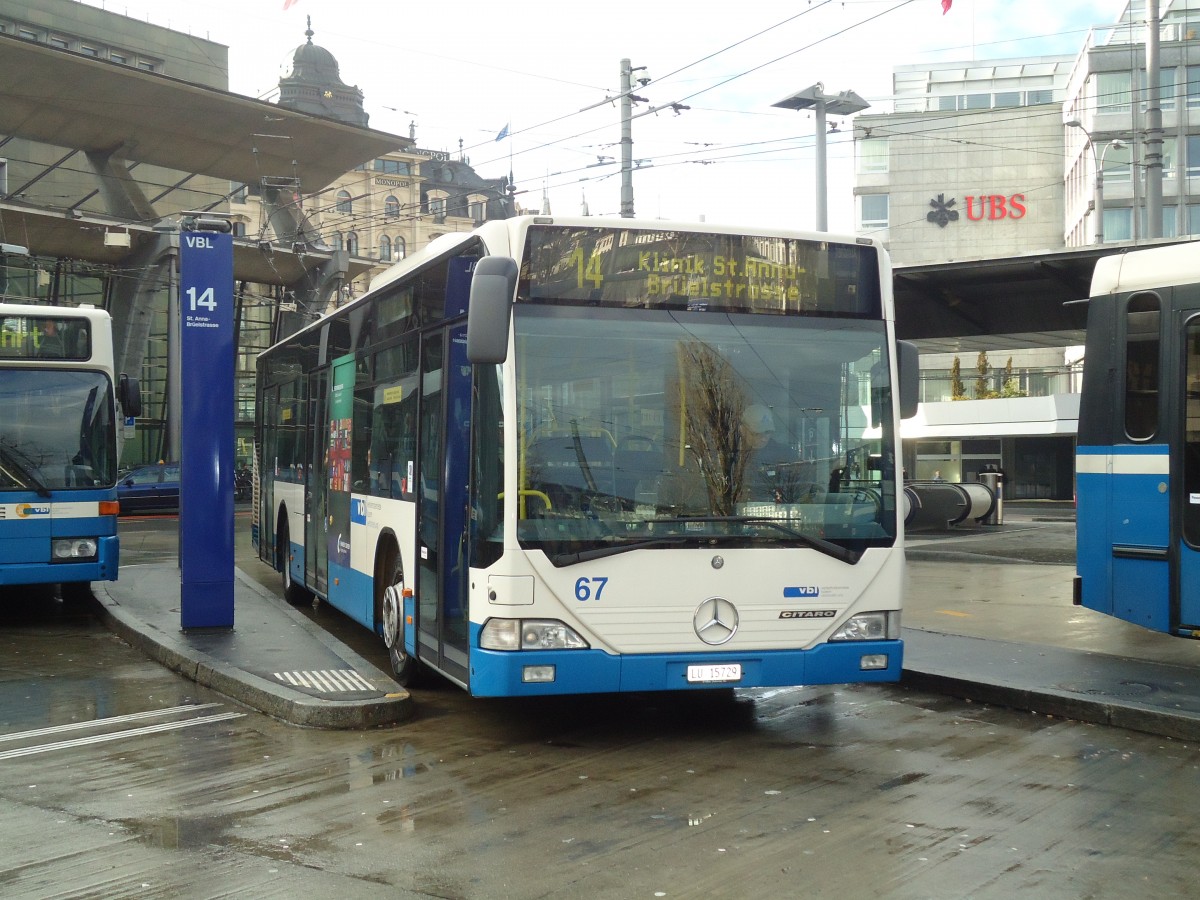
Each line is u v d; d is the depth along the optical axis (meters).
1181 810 5.89
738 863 5.06
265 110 40.84
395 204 96.94
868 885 4.79
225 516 11.04
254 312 54.59
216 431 10.98
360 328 10.44
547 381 6.93
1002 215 66.50
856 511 7.34
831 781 6.43
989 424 43.84
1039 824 5.64
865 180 68.38
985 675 8.90
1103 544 9.96
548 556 6.80
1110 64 53.19
